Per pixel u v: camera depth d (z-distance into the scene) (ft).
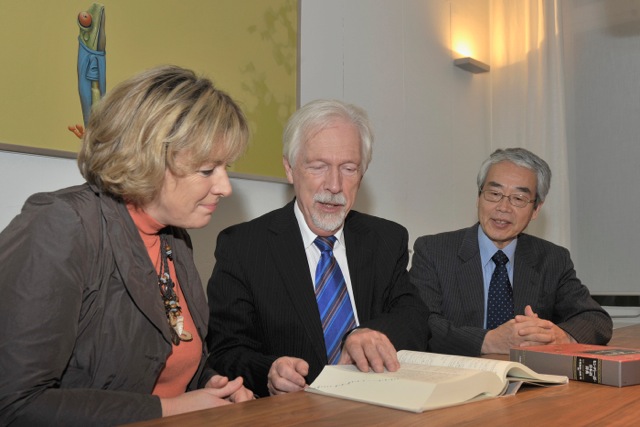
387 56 11.66
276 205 9.53
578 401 3.83
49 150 6.77
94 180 4.55
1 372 3.68
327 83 10.39
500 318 8.33
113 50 7.33
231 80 8.70
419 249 8.73
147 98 4.46
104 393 4.00
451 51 13.29
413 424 3.28
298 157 6.58
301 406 3.70
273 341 6.31
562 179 13.34
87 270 4.18
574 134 14.12
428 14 12.70
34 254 3.90
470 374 3.96
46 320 3.80
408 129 12.09
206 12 8.39
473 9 13.96
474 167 13.85
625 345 7.19
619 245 13.55
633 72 13.64
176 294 5.09
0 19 6.37
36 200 4.23
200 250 8.41
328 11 10.46
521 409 3.62
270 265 6.43
